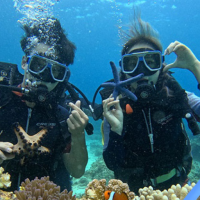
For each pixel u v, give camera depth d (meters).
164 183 0.77
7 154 0.56
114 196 0.41
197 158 2.84
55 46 0.77
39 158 0.65
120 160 0.72
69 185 0.95
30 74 0.74
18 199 0.44
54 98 0.74
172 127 0.77
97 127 5.54
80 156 0.76
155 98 0.77
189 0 6.89
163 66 0.85
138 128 0.78
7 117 0.75
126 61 0.82
